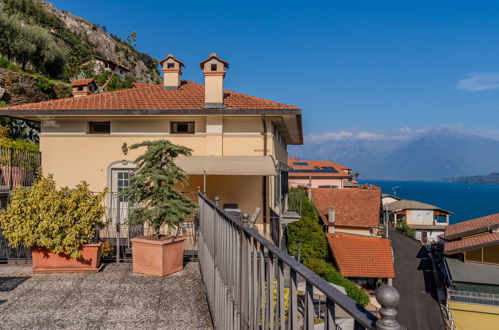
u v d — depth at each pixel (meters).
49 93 35.31
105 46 136.00
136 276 8.72
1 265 9.41
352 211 46.78
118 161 16.25
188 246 11.46
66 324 6.16
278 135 20.61
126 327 6.10
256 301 3.57
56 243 8.47
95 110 15.52
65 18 133.62
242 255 4.20
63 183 16.30
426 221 72.50
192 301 7.25
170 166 9.30
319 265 29.81
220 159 15.17
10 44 40.78
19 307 6.85
